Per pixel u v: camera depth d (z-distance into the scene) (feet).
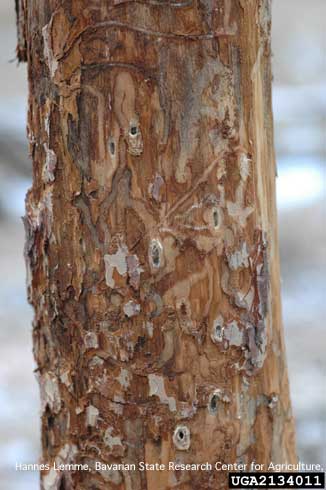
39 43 1.54
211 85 1.50
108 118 1.50
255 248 1.55
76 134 1.52
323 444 2.96
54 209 1.55
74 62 1.51
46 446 1.61
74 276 1.54
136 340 1.52
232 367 1.55
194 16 1.49
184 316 1.52
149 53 1.48
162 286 1.51
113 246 1.52
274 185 1.60
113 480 1.55
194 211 1.51
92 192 1.52
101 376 1.54
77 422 1.57
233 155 1.52
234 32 1.51
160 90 1.49
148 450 1.54
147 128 1.49
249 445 1.57
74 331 1.55
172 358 1.52
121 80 1.49
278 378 1.60
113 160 1.51
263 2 1.55
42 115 1.55
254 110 1.54
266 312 1.57
